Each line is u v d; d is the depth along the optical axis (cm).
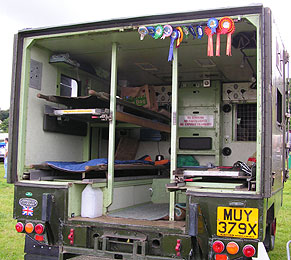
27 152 405
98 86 570
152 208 444
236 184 323
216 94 601
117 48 431
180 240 314
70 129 478
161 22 348
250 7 309
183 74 578
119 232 341
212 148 593
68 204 362
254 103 604
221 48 453
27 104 405
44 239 359
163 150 630
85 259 432
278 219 775
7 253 502
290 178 1389
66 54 459
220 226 302
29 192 373
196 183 334
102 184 390
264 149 296
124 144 591
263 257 432
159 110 625
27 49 404
